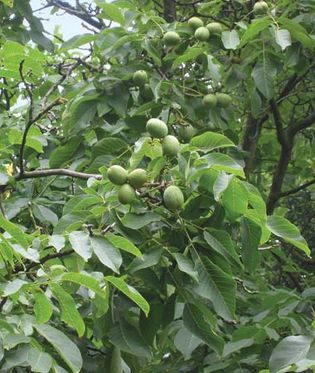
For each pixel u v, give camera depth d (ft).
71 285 8.30
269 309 10.22
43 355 7.11
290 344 7.79
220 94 11.19
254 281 10.57
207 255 8.48
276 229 8.43
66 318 7.36
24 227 10.70
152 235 8.68
